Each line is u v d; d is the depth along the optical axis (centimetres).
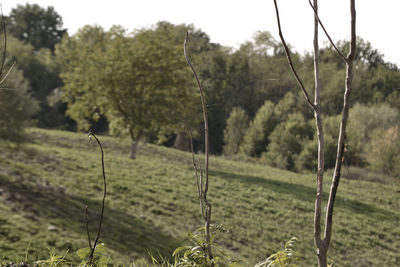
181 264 238
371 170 2864
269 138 3856
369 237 1798
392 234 1884
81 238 1076
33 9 8088
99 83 2989
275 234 1692
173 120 2950
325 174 2408
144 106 2927
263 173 3097
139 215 1650
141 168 2667
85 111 3144
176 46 3175
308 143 3284
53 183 1809
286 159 3438
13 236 939
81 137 3878
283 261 213
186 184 2366
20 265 351
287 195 2330
